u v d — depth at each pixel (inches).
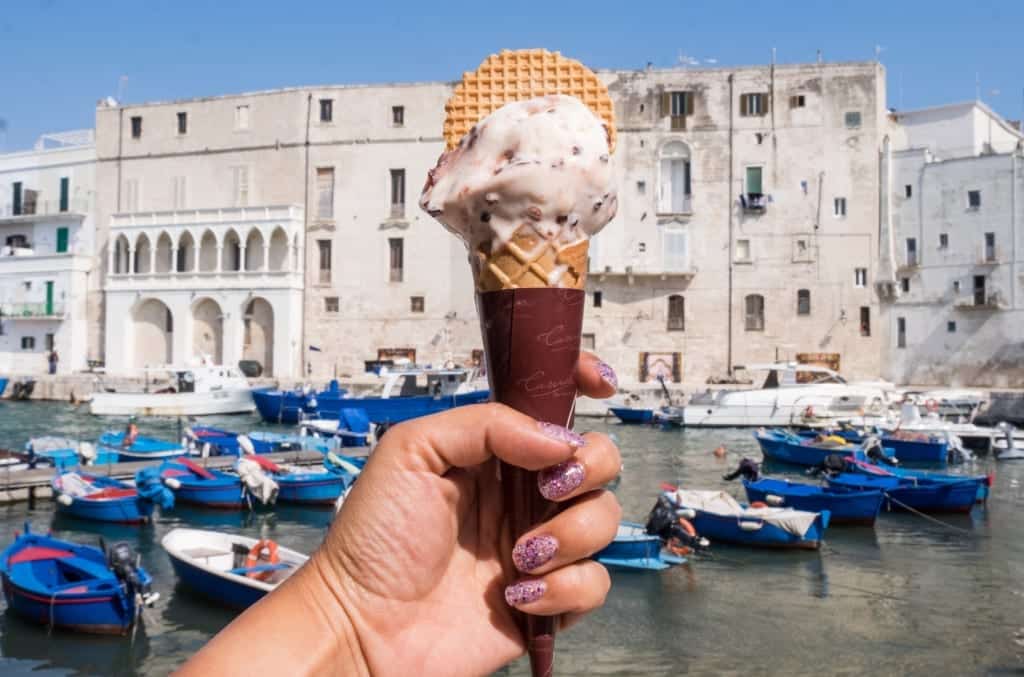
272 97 2201.0
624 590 573.0
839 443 1176.8
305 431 1341.0
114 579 493.4
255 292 2129.7
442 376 1526.8
